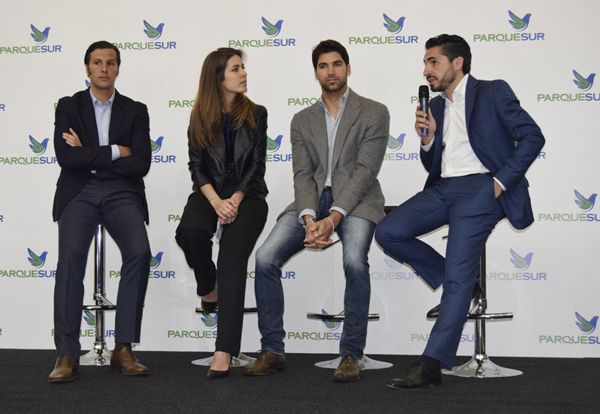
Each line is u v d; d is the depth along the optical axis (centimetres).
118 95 362
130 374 322
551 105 396
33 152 423
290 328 411
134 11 420
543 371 340
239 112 340
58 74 423
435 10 403
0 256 424
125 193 348
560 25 395
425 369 292
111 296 420
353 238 322
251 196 338
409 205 323
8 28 425
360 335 316
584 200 393
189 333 417
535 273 397
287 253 337
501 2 399
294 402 265
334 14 409
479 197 306
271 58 413
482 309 328
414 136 406
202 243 329
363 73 408
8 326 423
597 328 392
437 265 325
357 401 267
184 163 418
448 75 319
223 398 273
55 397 276
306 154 349
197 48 417
